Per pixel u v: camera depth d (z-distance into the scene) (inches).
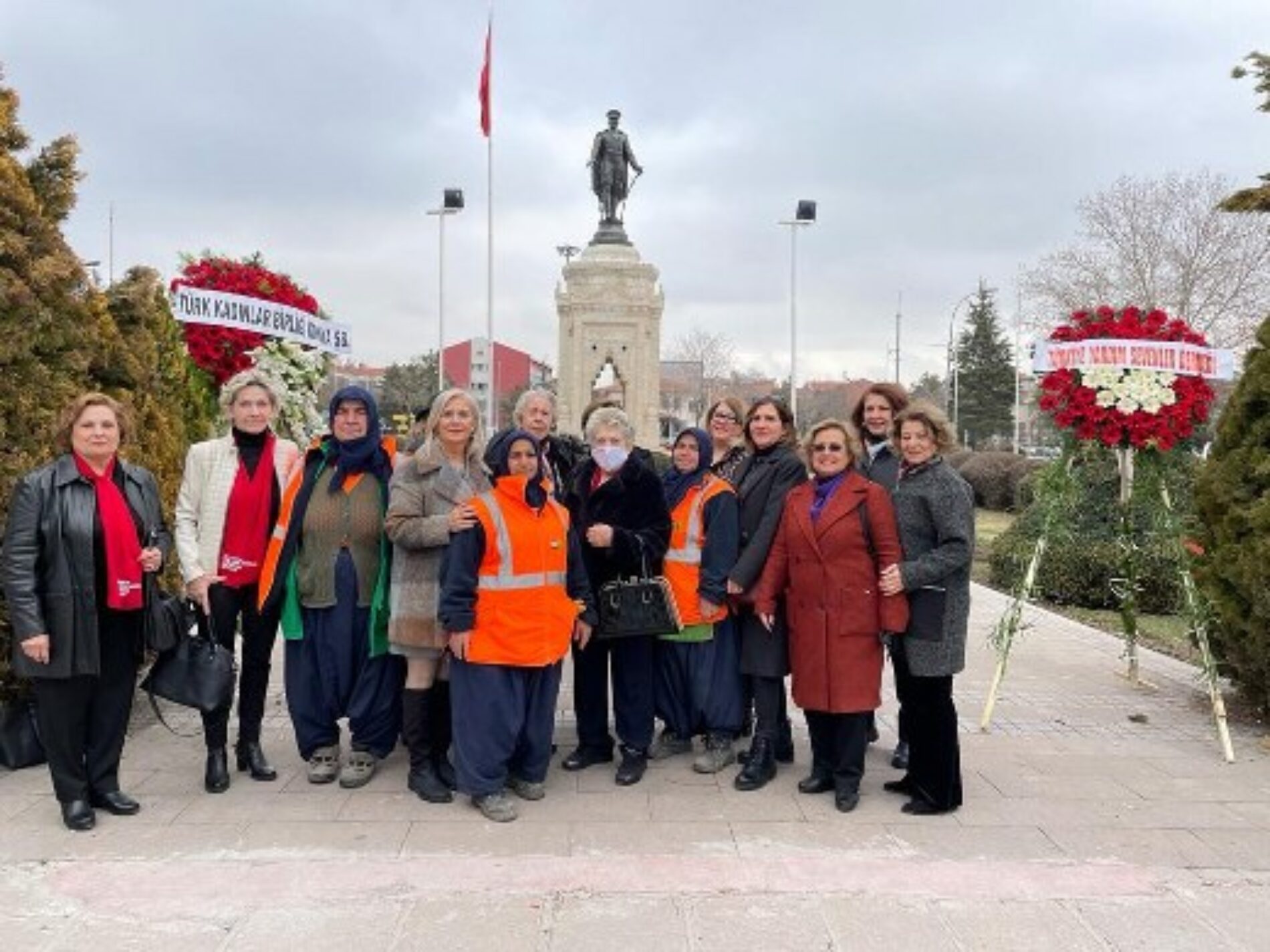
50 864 154.1
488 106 947.3
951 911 141.5
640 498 193.6
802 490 188.1
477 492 183.5
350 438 189.3
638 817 176.6
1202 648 230.1
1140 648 342.6
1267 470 227.8
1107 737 231.1
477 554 174.1
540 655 175.9
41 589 164.6
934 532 178.1
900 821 175.8
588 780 197.3
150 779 194.4
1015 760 212.2
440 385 1002.7
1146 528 286.2
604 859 157.6
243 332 250.5
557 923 136.6
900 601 177.6
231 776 196.4
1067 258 1456.7
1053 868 156.1
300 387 253.6
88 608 164.6
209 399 266.7
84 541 164.4
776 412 200.5
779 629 193.3
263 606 186.9
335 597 187.6
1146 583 426.0
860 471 203.0
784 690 207.2
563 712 253.4
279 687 270.2
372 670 190.4
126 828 168.6
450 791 185.5
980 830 171.9
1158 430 245.1
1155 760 213.5
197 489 191.6
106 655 172.1
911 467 182.9
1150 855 161.5
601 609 188.2
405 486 180.9
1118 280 1417.3
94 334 223.1
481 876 150.9
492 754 175.2
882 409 207.5
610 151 1093.1
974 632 377.7
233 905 141.1
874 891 147.5
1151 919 139.4
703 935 134.0
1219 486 240.1
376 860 156.2
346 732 232.1
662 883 149.5
